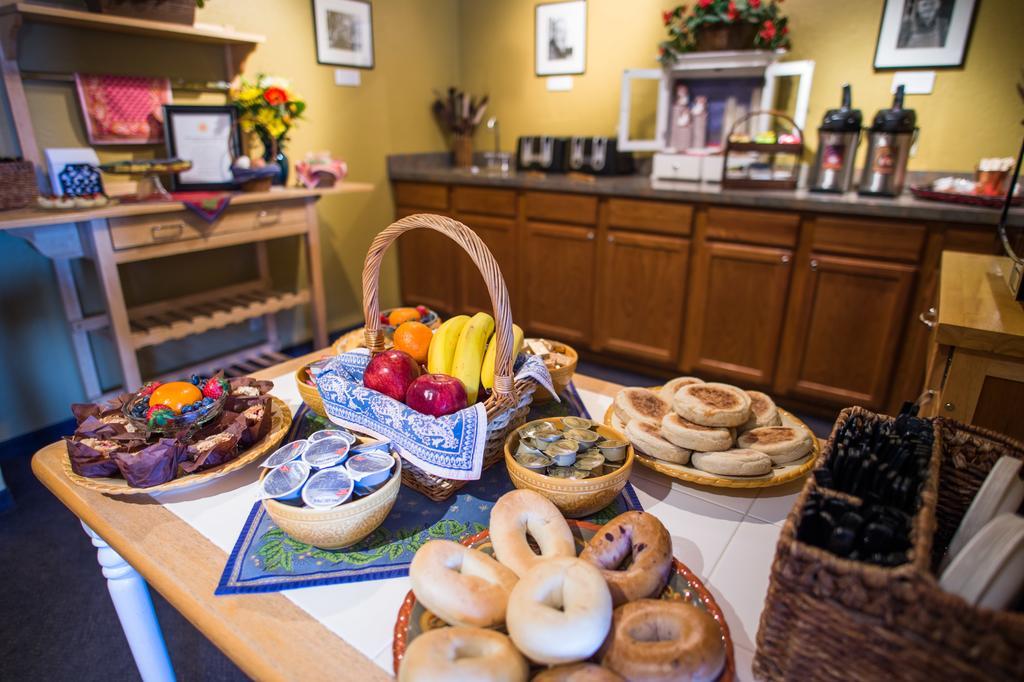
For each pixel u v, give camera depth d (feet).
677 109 9.44
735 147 8.11
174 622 4.99
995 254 6.44
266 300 8.79
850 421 2.40
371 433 2.86
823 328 7.80
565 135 11.60
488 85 12.34
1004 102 7.71
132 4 6.72
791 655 1.84
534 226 10.03
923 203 6.99
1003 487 2.01
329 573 2.42
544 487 2.60
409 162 11.97
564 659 1.77
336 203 10.78
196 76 8.39
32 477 6.92
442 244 11.41
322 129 10.21
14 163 6.23
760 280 8.11
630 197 8.87
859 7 8.31
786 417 3.47
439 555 2.16
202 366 9.07
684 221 8.46
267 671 1.99
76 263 7.54
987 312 4.00
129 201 6.98
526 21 11.39
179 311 8.20
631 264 9.18
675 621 1.93
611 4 10.35
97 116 7.34
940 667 1.56
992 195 6.76
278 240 9.96
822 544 1.87
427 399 2.74
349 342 4.07
